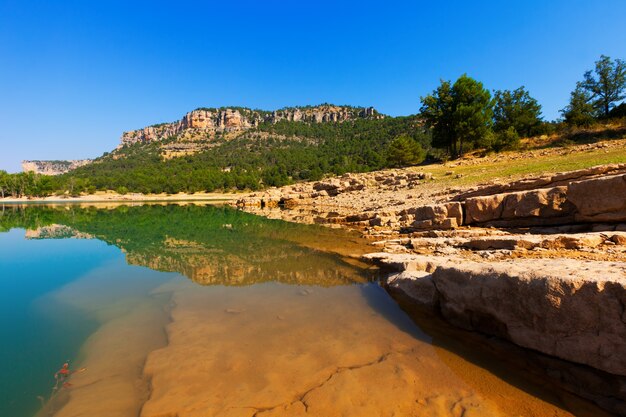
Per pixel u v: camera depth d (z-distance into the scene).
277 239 17.55
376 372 5.00
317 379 4.81
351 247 14.57
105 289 9.30
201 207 52.62
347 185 44.56
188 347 5.82
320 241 16.47
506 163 32.12
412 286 8.30
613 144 27.72
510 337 5.61
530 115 51.06
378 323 6.84
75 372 5.12
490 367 5.12
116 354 5.65
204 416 4.05
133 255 13.87
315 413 4.09
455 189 22.14
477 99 46.56
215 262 12.48
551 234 10.32
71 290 9.23
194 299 8.38
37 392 4.62
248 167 152.12
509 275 5.62
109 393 4.57
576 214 10.51
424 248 12.25
